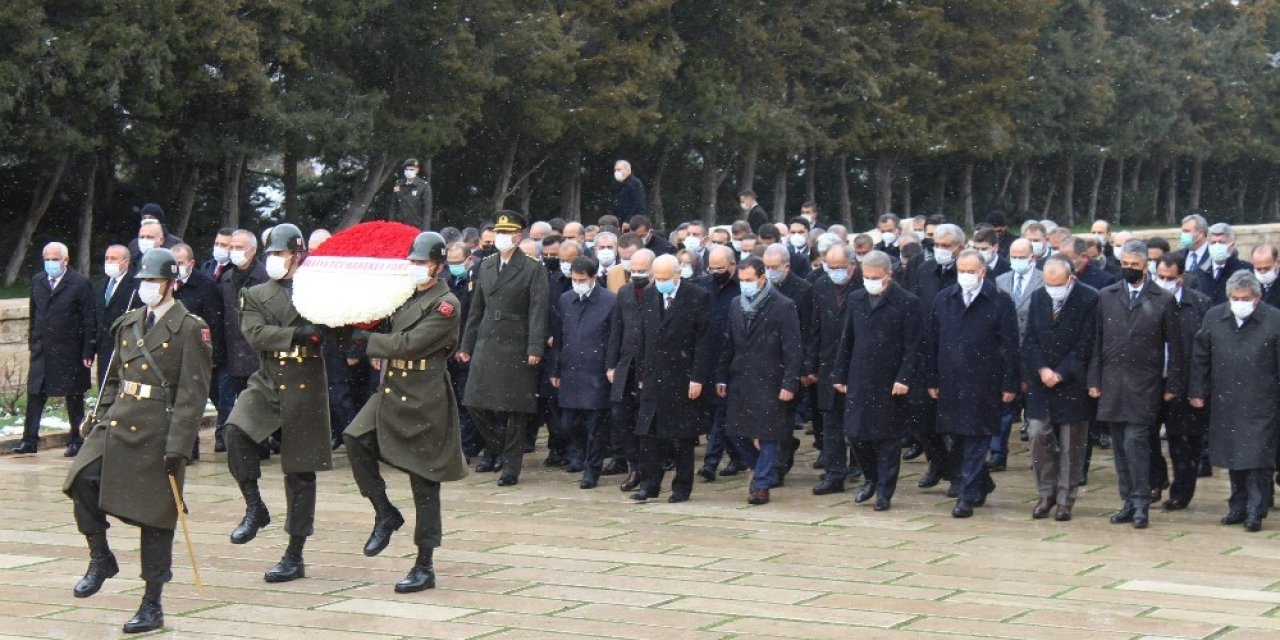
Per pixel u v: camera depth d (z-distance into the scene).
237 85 31.14
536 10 39.19
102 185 37.91
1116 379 12.15
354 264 9.38
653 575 10.20
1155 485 13.26
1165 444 17.08
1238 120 72.81
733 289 14.25
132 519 8.72
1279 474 14.30
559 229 18.14
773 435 13.01
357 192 39.06
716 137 46.72
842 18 51.38
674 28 46.09
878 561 10.70
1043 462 12.49
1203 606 9.31
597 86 41.00
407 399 9.52
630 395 13.62
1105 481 14.45
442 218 45.03
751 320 13.07
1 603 9.43
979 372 12.48
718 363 14.16
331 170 42.91
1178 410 12.84
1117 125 67.56
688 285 12.95
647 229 18.30
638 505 13.05
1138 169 74.19
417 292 9.55
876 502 12.86
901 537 11.64
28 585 9.94
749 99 47.81
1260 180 83.06
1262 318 12.08
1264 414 11.99
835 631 8.66
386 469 14.66
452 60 36.25
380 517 9.95
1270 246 14.35
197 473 14.48
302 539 9.99
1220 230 16.03
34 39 28.27
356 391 15.84
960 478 13.41
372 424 9.70
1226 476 14.88
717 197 56.16
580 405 14.03
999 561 10.71
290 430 9.81
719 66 46.66
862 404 12.72
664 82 44.75
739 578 10.11
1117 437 12.37
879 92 50.91
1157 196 76.75
